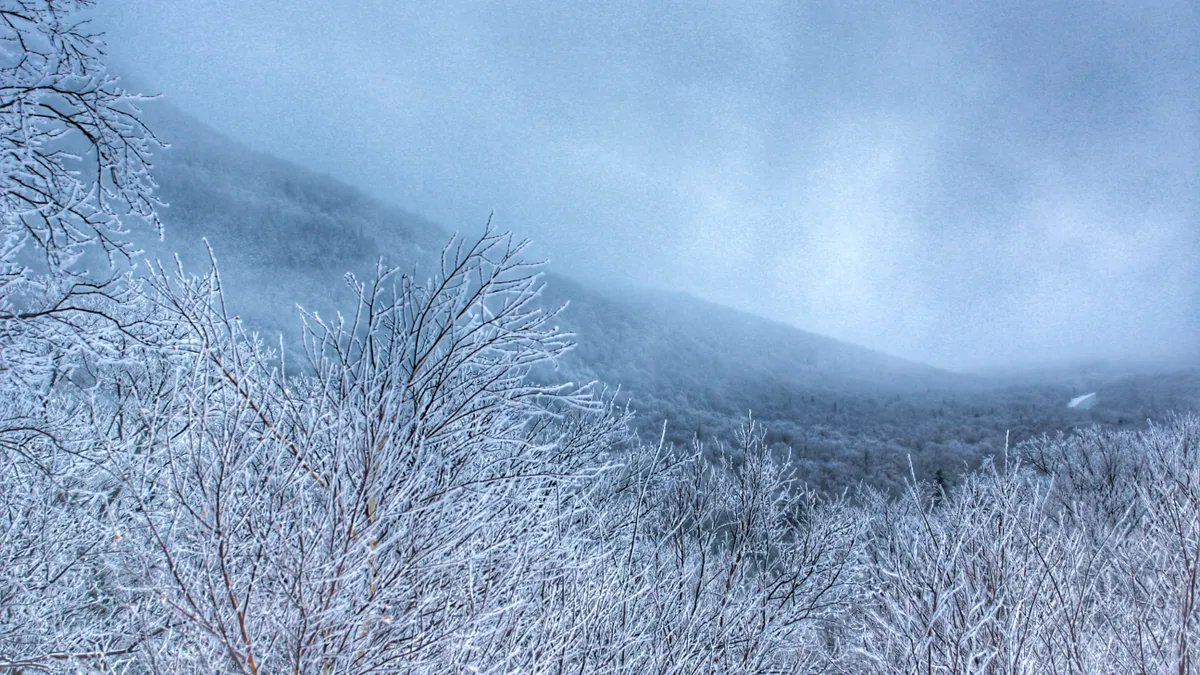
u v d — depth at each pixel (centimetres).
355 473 253
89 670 251
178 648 226
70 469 339
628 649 423
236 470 228
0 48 395
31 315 341
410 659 242
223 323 267
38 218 386
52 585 362
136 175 453
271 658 224
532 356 284
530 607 321
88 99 416
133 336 337
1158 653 410
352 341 270
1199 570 410
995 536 463
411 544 254
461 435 286
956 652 397
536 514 296
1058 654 420
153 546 237
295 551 232
